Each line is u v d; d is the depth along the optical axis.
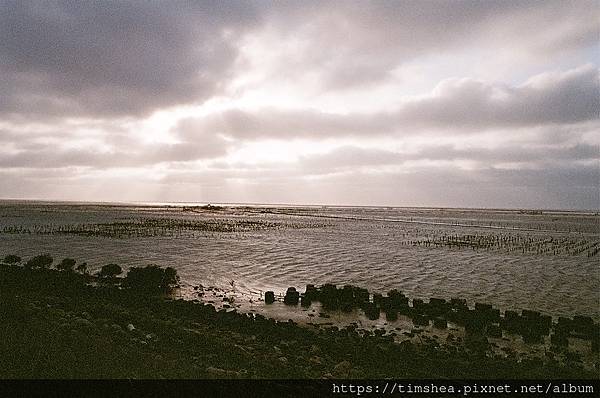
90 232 80.56
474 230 104.62
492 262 52.34
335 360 18.25
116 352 15.20
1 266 36.59
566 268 48.44
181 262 48.50
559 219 185.12
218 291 34.22
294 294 30.73
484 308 27.64
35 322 17.83
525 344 21.98
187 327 21.80
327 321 26.09
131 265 45.38
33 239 69.06
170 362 15.25
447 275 43.28
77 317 21.23
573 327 24.11
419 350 19.94
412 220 155.00
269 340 20.45
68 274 34.03
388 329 24.44
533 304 31.53
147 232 83.81
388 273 44.16
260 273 43.03
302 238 79.88
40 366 12.38
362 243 72.06
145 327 20.81
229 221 126.88
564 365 18.56
